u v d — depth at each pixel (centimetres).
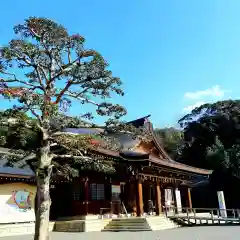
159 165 2742
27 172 2225
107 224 2345
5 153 1283
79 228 2188
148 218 2347
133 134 1350
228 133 5853
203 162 5788
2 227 2045
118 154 2356
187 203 3781
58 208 2595
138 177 2578
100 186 2664
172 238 1731
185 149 6253
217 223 2744
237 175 4944
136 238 1769
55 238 1823
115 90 1269
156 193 2884
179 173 3409
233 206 5044
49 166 1145
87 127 1234
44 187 1116
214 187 5306
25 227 2172
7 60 1131
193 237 1745
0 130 1209
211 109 6581
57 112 1124
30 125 1155
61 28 1213
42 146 1158
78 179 2453
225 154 5156
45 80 1230
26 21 1189
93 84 1240
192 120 6956
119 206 2753
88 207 2481
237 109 6012
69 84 1230
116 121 1250
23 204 2220
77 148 1341
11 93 1048
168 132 7088
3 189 2127
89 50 1228
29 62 1196
